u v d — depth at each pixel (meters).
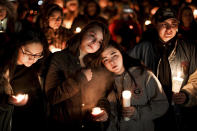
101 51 2.27
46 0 3.82
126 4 6.28
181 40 2.80
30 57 2.30
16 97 2.28
